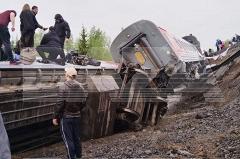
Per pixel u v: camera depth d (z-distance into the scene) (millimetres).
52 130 9969
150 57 11383
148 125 10500
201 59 16172
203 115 10367
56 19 10992
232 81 14883
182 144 7707
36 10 9977
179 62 11648
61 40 11125
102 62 11203
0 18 8781
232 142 7152
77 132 6918
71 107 6750
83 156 7707
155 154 7262
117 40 11562
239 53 17672
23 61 8961
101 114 9430
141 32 11477
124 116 10016
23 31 9773
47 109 9047
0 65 8125
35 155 8523
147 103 10336
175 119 11180
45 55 9969
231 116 9547
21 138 8859
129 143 8477
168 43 11430
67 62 11062
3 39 8758
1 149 3168
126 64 10258
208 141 7598
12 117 7910
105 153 7840
